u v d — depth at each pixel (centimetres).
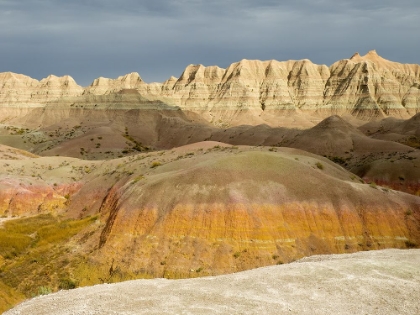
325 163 7781
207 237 5269
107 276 5009
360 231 5591
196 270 4919
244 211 5422
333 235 5497
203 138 17862
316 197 5784
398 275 2719
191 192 5709
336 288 2492
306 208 5662
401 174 9925
